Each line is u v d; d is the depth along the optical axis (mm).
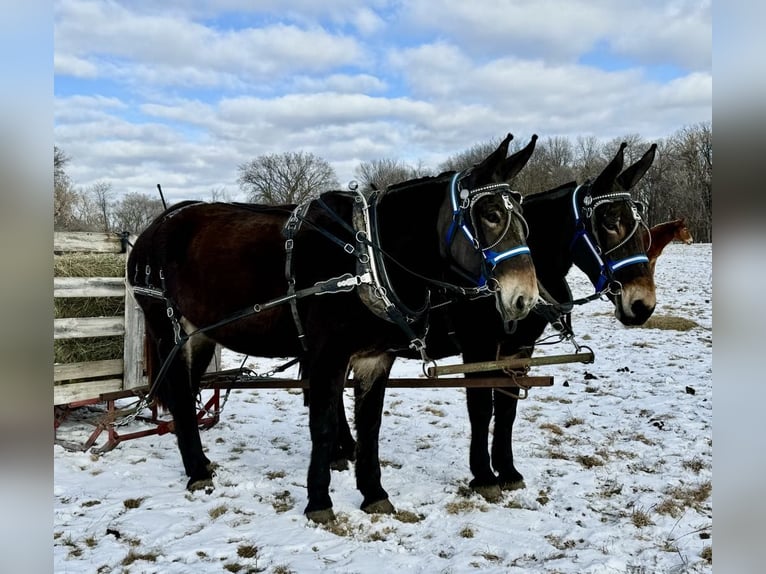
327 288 4020
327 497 4246
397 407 7461
